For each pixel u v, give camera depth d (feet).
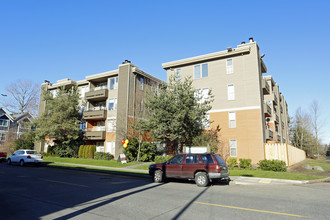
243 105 81.05
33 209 22.72
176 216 20.52
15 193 30.83
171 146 90.02
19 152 81.46
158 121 63.52
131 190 33.94
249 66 82.33
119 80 101.45
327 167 77.87
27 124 108.27
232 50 84.38
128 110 96.02
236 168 65.92
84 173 58.29
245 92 81.51
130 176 54.49
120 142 94.17
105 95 106.22
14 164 83.66
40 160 78.13
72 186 36.94
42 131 100.32
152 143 88.79
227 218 19.86
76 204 24.90
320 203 25.59
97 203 25.40
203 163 39.45
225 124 82.89
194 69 92.27
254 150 76.74
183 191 33.50
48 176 50.11
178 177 40.91
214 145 77.92
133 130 90.33
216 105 85.61
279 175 50.44
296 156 91.66
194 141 75.10
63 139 106.11
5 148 133.08
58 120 101.65
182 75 93.81
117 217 20.21
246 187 37.86
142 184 40.60
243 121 80.07
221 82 86.12
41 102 133.59
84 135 109.40
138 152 84.17
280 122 125.39
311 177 47.60
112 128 102.68
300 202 26.08
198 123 69.41
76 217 20.18
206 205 24.59
